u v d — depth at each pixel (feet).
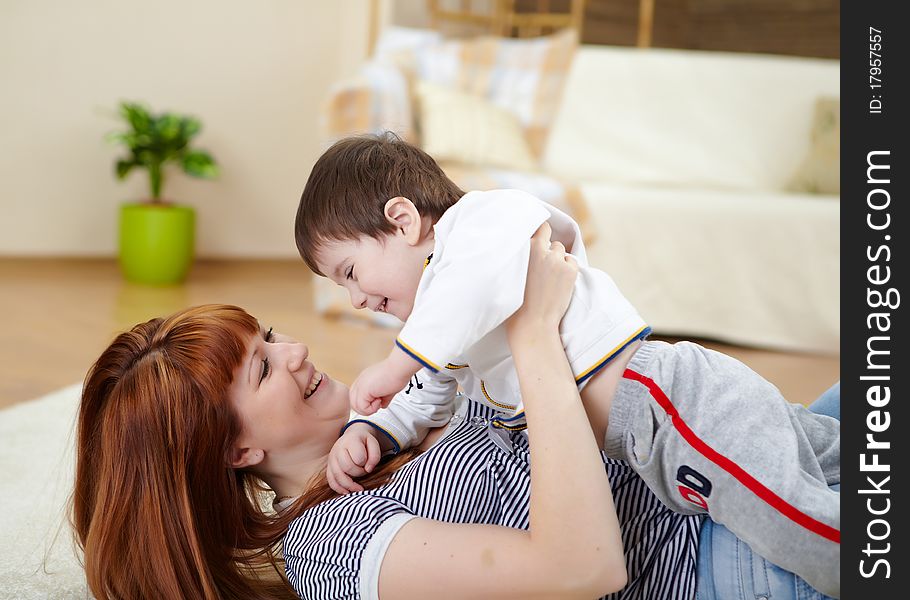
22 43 14.82
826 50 16.29
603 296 3.79
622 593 3.82
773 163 14.80
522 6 17.46
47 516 5.68
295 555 3.95
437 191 4.09
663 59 15.19
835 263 12.10
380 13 15.98
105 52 15.39
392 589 3.60
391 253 3.96
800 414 3.87
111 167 15.65
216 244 16.79
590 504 3.40
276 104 16.81
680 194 12.78
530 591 3.44
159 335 4.06
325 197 4.05
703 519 3.87
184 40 15.96
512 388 3.87
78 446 4.19
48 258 15.43
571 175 15.01
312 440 4.30
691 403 3.57
